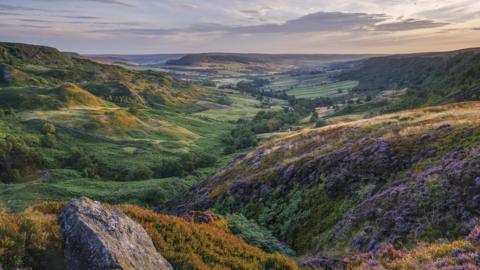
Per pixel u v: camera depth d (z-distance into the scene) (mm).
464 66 143875
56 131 172750
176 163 133750
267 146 53844
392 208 18875
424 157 23797
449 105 47438
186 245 13188
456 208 16469
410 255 12586
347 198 23859
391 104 167250
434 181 18844
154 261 11352
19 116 188250
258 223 27047
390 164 24938
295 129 173250
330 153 31328
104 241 10641
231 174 48156
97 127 186000
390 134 31109
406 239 16094
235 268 12672
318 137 44531
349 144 33906
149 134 194000
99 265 10055
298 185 28922
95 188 110875
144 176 128000
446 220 16016
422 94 146625
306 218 24625
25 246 10281
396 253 13484
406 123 36062
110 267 9938
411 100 146125
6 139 139625
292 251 21156
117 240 11219
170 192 105750
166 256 12148
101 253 10273
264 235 21906
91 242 10641
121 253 10641
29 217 11641
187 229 14352
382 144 28188
